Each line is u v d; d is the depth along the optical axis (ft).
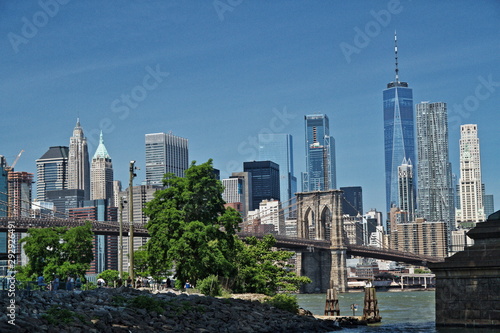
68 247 396.98
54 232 402.72
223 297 272.72
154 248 322.34
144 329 187.83
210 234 316.19
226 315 227.61
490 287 201.16
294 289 357.41
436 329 206.80
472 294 203.10
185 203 324.80
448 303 205.67
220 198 335.88
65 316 176.24
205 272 315.37
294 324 244.01
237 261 344.08
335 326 264.72
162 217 317.83
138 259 450.30
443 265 206.59
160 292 249.55
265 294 337.31
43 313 176.35
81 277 393.50
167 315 206.80
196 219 328.49
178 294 249.55
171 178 337.72
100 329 176.76
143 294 232.12
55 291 211.20
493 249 203.10
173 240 312.50
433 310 453.99
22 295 191.62
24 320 165.07
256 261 356.79
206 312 225.15
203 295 261.24
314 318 272.72
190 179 330.13
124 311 197.16
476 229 206.18
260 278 341.21
